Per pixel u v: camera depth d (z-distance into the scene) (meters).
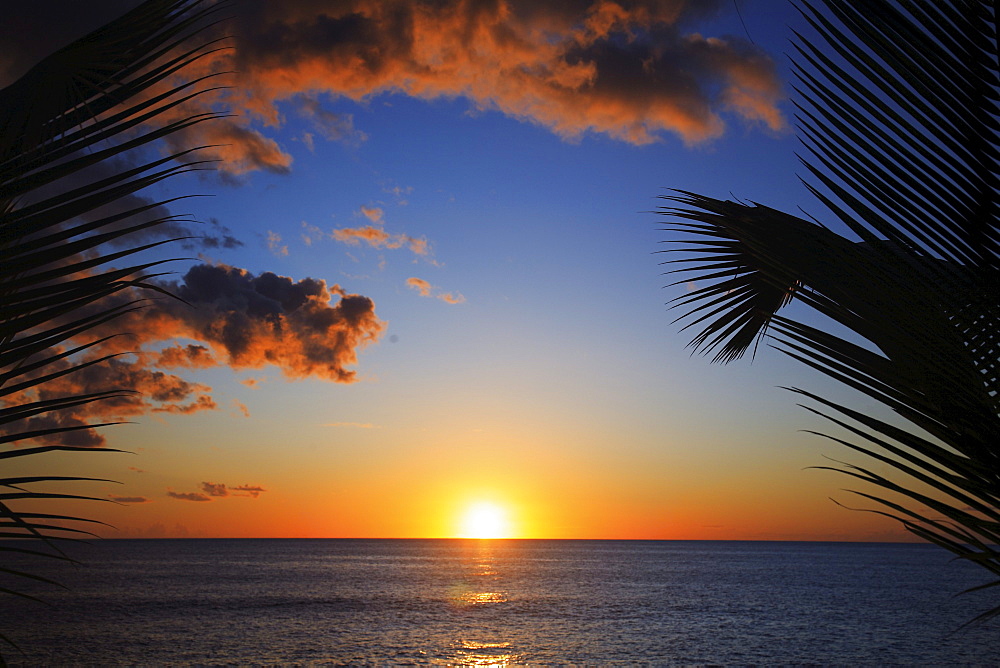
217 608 46.94
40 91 1.31
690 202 2.32
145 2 1.38
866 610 47.66
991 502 1.43
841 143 1.53
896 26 1.46
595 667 26.97
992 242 1.43
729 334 3.63
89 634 34.66
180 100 1.32
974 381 1.47
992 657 29.56
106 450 1.27
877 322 1.58
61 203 1.18
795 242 1.80
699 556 167.75
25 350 1.17
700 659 28.77
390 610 45.97
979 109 1.41
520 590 63.47
